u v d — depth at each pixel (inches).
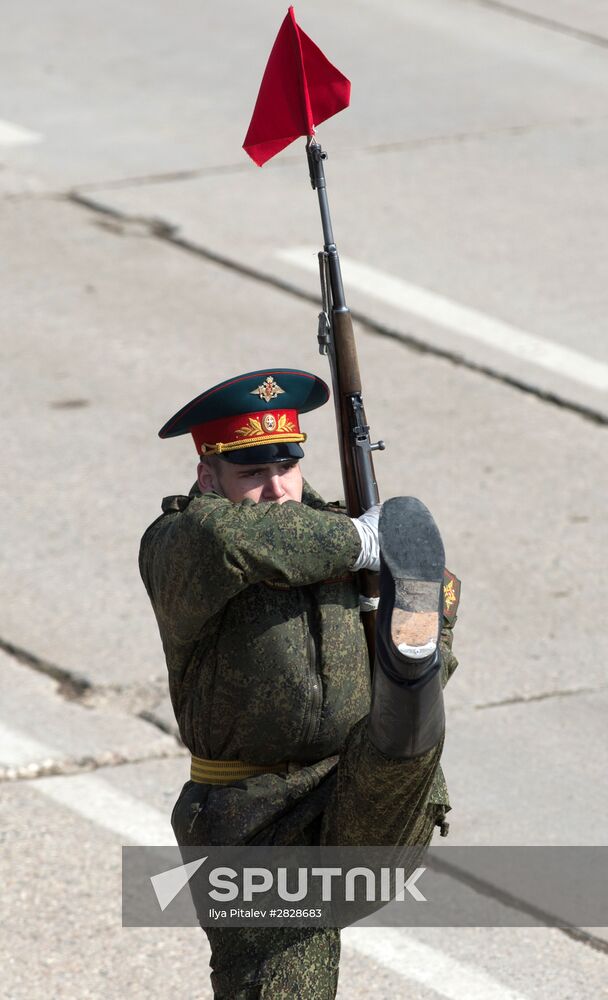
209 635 513.0
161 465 1192.8
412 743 458.0
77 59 2188.7
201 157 1854.1
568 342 1409.9
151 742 858.8
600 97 2073.1
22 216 1685.5
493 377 1349.7
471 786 824.9
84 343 1398.9
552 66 2193.7
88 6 2425.0
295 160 1859.0
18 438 1229.1
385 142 1900.8
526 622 986.1
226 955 511.5
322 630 510.6
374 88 2081.7
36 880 738.2
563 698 906.7
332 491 1149.1
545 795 816.9
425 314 1461.6
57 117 1975.9
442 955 692.7
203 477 534.3
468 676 928.3
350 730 506.3
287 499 528.1
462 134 1930.4
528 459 1212.5
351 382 540.1
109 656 941.2
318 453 1215.6
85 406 1283.2
